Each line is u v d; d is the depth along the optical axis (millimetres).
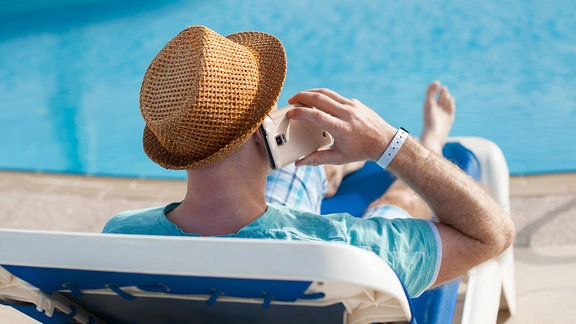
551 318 3021
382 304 1381
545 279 3275
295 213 1649
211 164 1542
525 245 3512
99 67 6738
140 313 1656
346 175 3178
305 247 1218
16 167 5176
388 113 5293
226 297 1471
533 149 4684
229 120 1517
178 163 1583
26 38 7477
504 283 2820
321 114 1585
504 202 2953
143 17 7500
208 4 7500
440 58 6000
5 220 4008
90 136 5590
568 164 4445
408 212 2709
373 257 1250
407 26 6539
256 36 1713
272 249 1229
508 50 5992
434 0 6918
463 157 3070
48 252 1323
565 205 3760
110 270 1303
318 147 1688
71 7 7961
